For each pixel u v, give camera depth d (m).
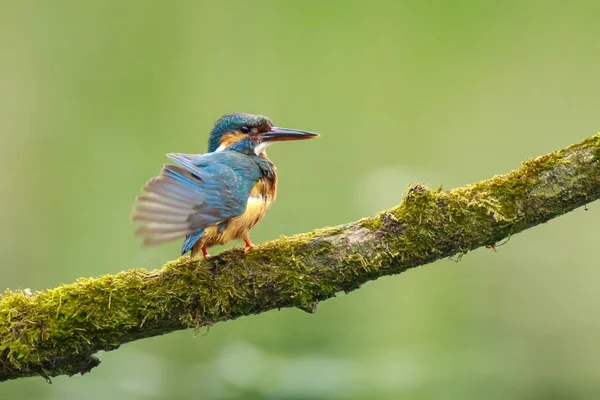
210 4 17.05
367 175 15.36
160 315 6.06
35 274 14.25
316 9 17.23
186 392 11.40
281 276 6.09
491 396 10.94
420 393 10.95
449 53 17.16
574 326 12.86
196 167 6.73
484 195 6.07
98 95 16.55
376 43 17.20
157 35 16.94
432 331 12.91
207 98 16.70
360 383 11.40
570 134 16.42
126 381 11.55
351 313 13.45
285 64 17.02
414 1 17.69
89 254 14.46
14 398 11.00
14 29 16.56
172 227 6.04
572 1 17.05
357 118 16.47
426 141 16.30
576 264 14.12
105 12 16.81
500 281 14.04
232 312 6.16
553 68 16.97
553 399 10.83
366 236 6.11
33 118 16.20
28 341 5.95
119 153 15.97
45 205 15.19
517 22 17.30
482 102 16.69
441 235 6.07
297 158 15.41
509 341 12.51
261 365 11.99
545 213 6.05
